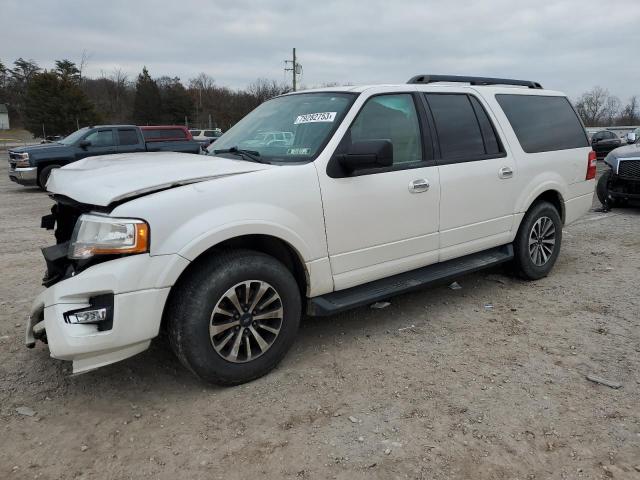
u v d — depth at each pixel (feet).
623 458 8.48
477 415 9.70
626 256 20.88
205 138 103.35
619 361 11.76
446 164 14.01
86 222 9.59
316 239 11.43
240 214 10.19
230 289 10.21
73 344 9.07
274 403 10.19
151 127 55.93
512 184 15.81
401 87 13.65
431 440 8.98
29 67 318.45
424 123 13.78
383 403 10.14
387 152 11.06
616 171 30.76
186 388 10.84
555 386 10.69
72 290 9.27
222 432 9.31
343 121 12.10
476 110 15.29
